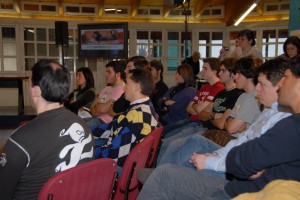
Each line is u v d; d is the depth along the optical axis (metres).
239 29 7.31
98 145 2.24
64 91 1.28
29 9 7.32
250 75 2.08
